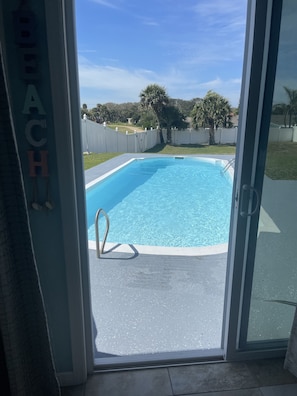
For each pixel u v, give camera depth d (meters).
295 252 1.63
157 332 1.97
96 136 10.53
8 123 1.03
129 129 14.88
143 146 13.42
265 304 1.71
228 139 14.26
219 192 6.82
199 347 1.84
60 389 1.57
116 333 1.96
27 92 1.16
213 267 2.80
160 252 3.12
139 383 1.59
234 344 1.71
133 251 3.15
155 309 2.20
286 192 1.51
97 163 9.02
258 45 1.28
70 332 1.53
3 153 1.05
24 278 1.24
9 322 1.14
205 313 2.15
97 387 1.57
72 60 1.21
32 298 1.28
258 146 1.42
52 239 1.38
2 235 1.06
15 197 1.11
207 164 10.02
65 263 1.42
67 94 1.20
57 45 1.12
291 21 1.27
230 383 1.59
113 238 4.21
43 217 1.34
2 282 1.08
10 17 1.09
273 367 1.69
